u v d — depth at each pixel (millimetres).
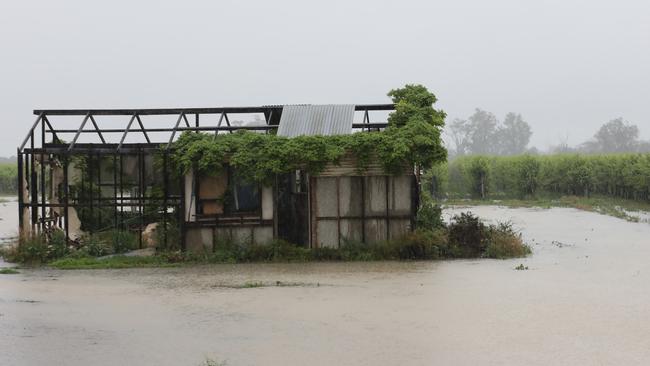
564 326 12453
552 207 46344
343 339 11719
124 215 25719
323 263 20984
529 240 26672
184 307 14531
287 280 17828
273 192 22125
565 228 31578
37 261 21578
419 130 21969
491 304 14398
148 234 24078
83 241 23281
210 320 13289
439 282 17172
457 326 12523
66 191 23141
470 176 58188
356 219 22109
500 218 37125
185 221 22109
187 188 22234
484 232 22688
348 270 19422
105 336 12125
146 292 16328
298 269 19781
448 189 59750
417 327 12484
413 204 22094
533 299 14898
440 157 21906
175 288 16844
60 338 12008
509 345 11219
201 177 22297
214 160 21672
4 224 36125
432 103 23922
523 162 56781
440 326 12539
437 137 22000
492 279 17562
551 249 23953
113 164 25453
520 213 40906
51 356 10922
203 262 21203
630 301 14641
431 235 21781
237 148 21969
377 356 10695
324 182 22172
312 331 12305
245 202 22344
